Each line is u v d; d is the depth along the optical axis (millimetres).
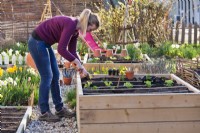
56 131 5648
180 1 23703
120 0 16359
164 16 14188
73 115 6316
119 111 4824
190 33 15453
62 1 16531
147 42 13859
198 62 8453
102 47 11688
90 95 4809
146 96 4836
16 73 8078
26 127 5789
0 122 5793
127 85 5621
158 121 4879
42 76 5992
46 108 6102
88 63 8328
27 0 16016
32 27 16078
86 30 5781
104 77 6441
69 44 6070
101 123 4824
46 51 5887
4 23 15781
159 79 6273
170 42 13891
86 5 16703
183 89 5543
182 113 4902
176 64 8477
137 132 4867
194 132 4934
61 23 5746
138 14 13789
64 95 7719
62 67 9945
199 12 21922
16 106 6559
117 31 13250
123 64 8422
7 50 11734
